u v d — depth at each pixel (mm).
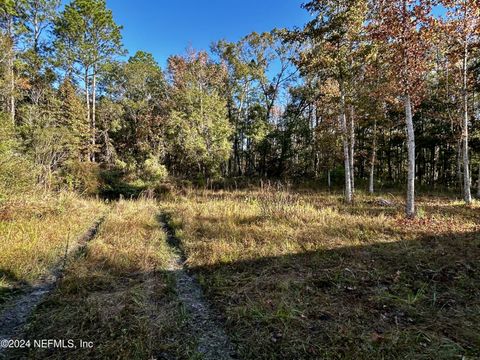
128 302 3361
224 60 23969
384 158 21594
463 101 10672
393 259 4539
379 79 11094
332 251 4980
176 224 7484
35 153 11289
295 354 2473
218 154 20219
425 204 10406
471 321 2861
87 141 19234
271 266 4402
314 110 23094
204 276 4234
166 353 2547
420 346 2506
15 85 15023
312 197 13500
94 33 20094
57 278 4191
